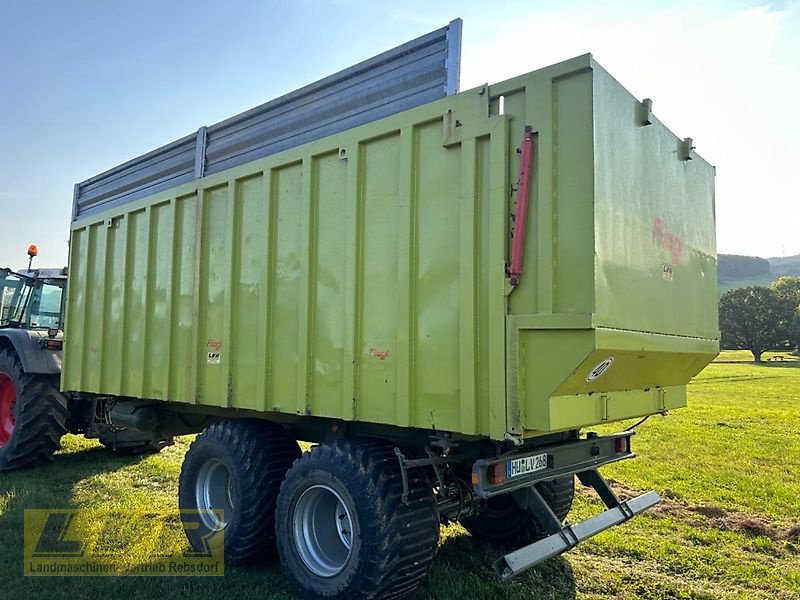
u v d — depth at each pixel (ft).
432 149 10.36
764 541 15.57
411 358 10.24
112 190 19.19
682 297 12.17
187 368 14.56
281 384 12.39
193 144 15.90
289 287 12.46
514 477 10.18
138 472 21.56
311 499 11.76
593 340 8.43
